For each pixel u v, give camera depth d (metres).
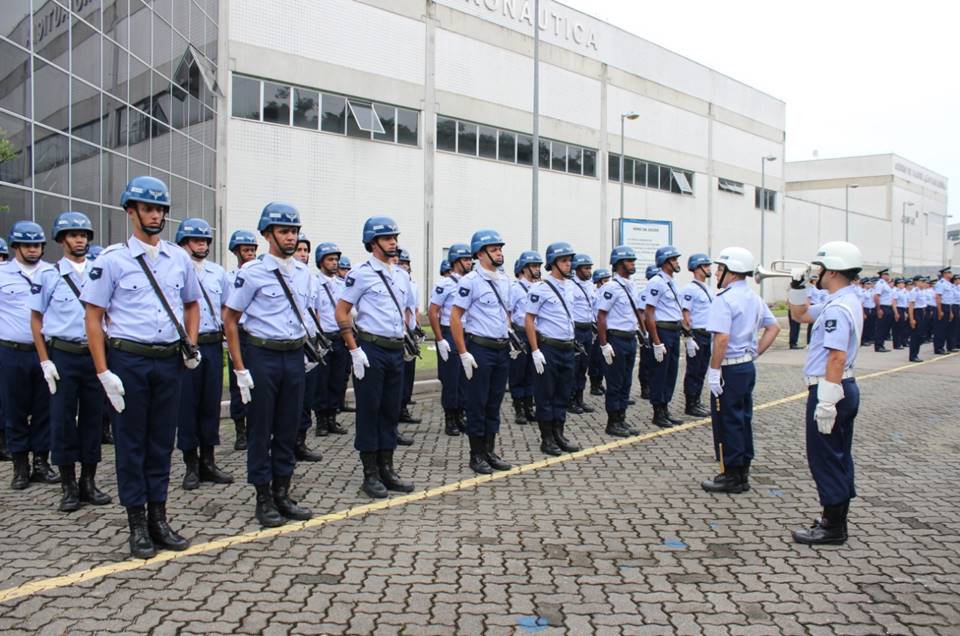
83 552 4.93
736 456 6.39
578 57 28.42
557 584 4.43
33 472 6.85
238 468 7.25
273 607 4.08
